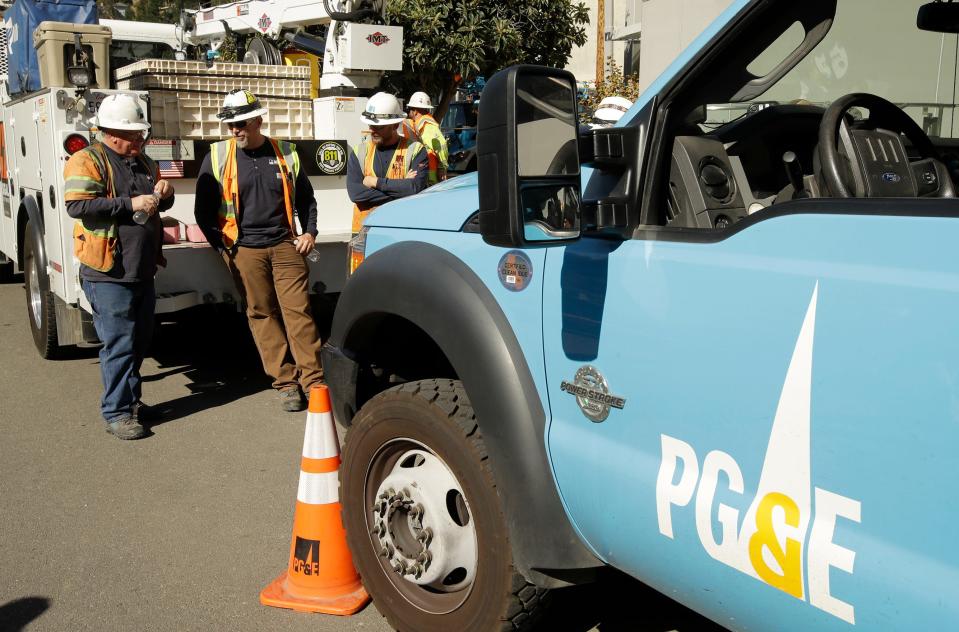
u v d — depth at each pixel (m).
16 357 6.81
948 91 2.65
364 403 3.29
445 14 12.33
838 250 1.67
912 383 1.53
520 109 1.94
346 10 6.77
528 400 2.39
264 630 3.12
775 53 2.25
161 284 5.54
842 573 1.65
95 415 5.48
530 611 2.55
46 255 6.30
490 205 2.00
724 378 1.87
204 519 4.02
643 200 2.13
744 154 2.66
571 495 2.31
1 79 7.32
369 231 3.15
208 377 6.37
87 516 4.05
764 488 1.80
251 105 5.13
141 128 4.84
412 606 2.88
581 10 13.73
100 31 5.75
